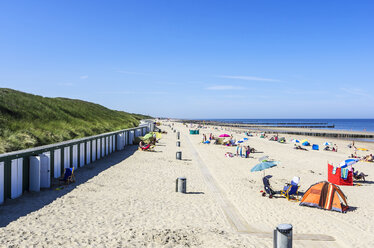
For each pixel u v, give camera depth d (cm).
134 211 948
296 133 8394
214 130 7500
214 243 730
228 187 1412
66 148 1432
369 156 2716
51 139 1894
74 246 649
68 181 1218
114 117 4909
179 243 714
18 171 1004
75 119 3042
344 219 1012
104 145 2111
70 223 794
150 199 1108
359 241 811
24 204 930
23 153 1042
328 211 1099
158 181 1438
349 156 3020
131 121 5575
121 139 2542
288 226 616
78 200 1017
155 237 740
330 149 3838
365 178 1872
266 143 4238
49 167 1150
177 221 882
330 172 1658
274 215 1014
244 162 2286
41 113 2628
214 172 1802
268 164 1329
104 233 742
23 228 731
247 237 789
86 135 2548
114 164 1811
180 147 3131
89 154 1773
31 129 1958
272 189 1363
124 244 683
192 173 1716
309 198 1153
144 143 2947
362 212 1109
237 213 1012
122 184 1314
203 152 2805
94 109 4750
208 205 1086
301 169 2100
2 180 910
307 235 838
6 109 2220
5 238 660
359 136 7431
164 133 5356
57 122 2562
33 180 1091
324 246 766
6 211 848
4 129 1753
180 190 1248
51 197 1028
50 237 689
